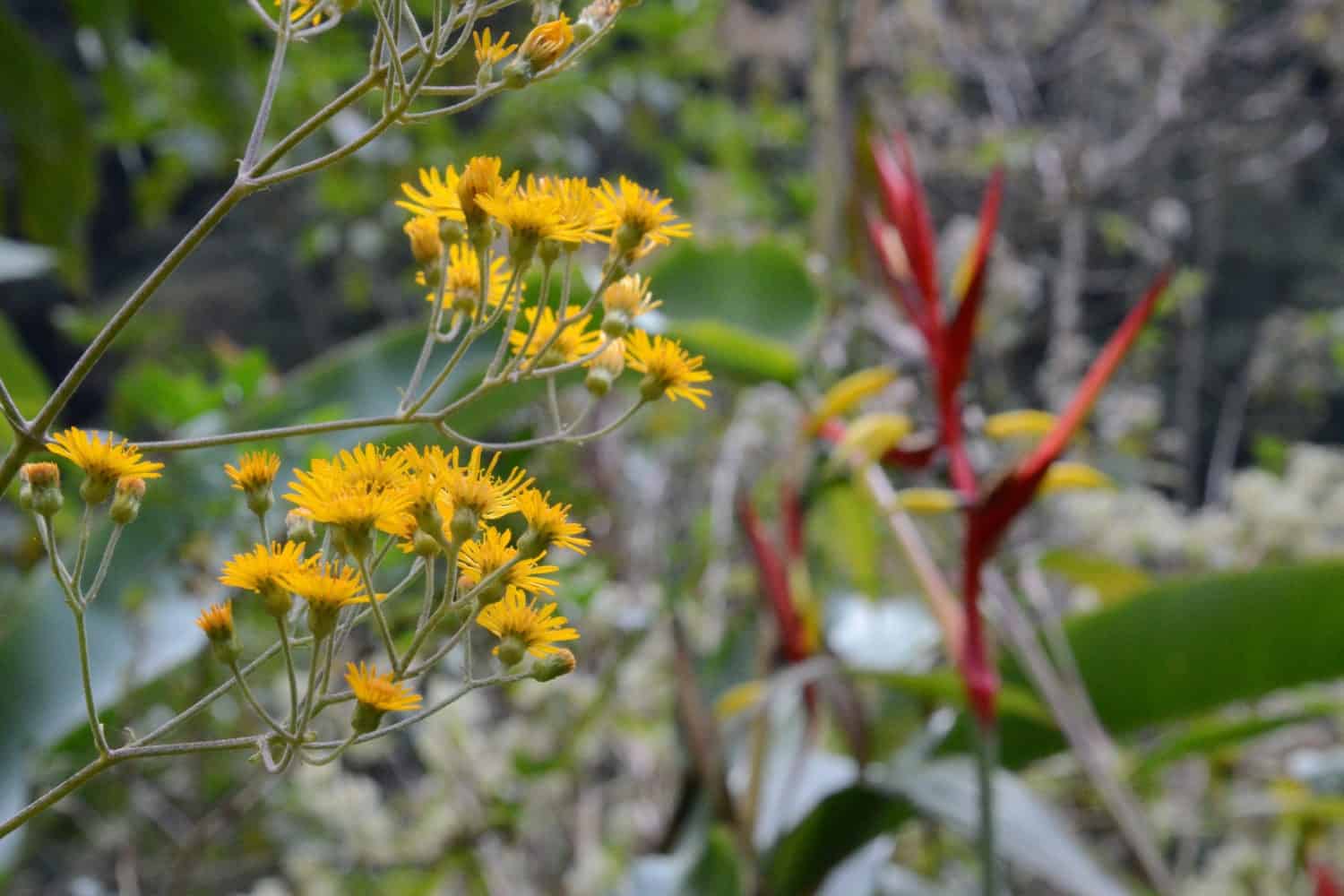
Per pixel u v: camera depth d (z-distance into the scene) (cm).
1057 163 367
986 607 134
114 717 115
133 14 178
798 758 133
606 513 172
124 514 57
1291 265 689
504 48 58
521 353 60
